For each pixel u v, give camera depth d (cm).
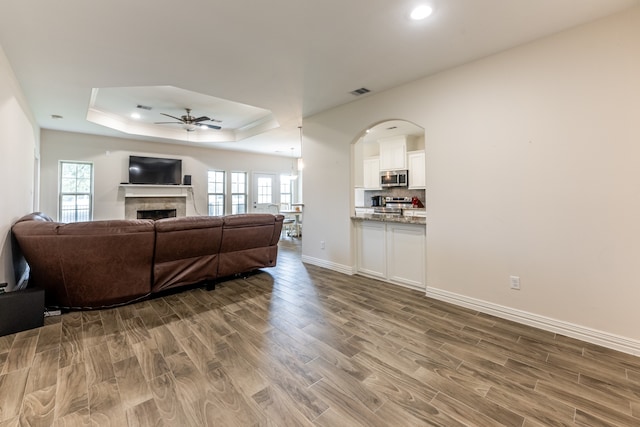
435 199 311
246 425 141
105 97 462
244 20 215
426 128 316
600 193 218
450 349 212
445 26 224
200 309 286
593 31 217
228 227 357
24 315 238
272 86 342
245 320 261
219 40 244
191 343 219
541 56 240
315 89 352
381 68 294
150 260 304
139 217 688
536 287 248
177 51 262
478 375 181
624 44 206
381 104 359
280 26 223
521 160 253
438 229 310
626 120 207
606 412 150
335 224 430
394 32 231
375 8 201
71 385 170
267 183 937
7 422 141
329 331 240
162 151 721
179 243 316
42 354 203
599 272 220
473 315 272
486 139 273
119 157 657
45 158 566
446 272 306
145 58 276
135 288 297
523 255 254
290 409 152
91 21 216
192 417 146
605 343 216
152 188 700
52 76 313
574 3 197
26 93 360
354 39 242
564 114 231
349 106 400
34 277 275
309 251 479
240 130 688
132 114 559
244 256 386
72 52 264
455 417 146
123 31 230
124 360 196
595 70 217
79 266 269
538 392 165
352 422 143
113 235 274
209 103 498
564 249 234
